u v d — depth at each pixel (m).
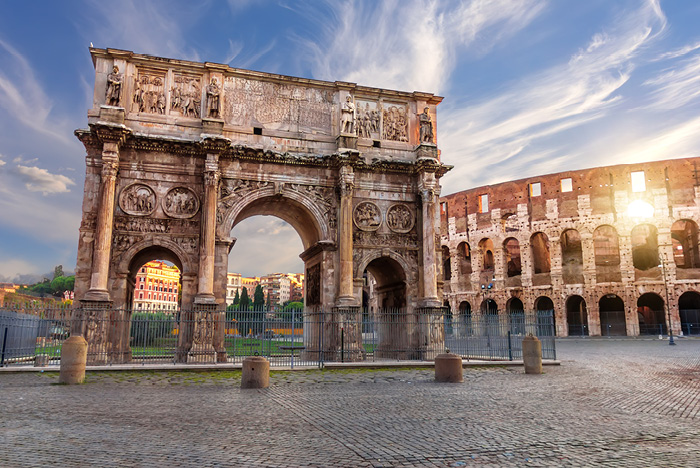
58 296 167.88
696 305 85.12
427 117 43.38
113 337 34.62
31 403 18.30
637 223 82.12
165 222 36.97
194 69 39.22
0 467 10.12
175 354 35.31
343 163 39.88
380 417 16.05
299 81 41.31
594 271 83.19
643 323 92.31
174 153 37.59
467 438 13.12
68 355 24.44
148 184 37.06
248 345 46.12
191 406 18.11
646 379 26.19
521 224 89.69
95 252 34.00
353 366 33.12
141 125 37.44
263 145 39.78
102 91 36.84
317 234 41.44
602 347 55.09
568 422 15.19
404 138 43.91
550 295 85.56
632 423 15.05
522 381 25.80
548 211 87.50
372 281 92.75
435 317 40.09
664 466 10.65
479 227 94.81
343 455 11.43
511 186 91.62
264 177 39.34
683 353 44.66
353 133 41.12
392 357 42.72
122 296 35.31
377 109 43.69
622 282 81.75
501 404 18.56
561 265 85.56
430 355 39.28
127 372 29.56
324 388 23.38
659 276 80.62
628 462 10.96
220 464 10.62
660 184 82.19
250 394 21.36
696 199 80.56
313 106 41.72
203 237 36.34
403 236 42.31
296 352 44.84
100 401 19.02
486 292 92.62
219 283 36.97
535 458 11.27
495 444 12.50
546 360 35.56
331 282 39.75
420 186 42.22
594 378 26.78
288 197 39.75
